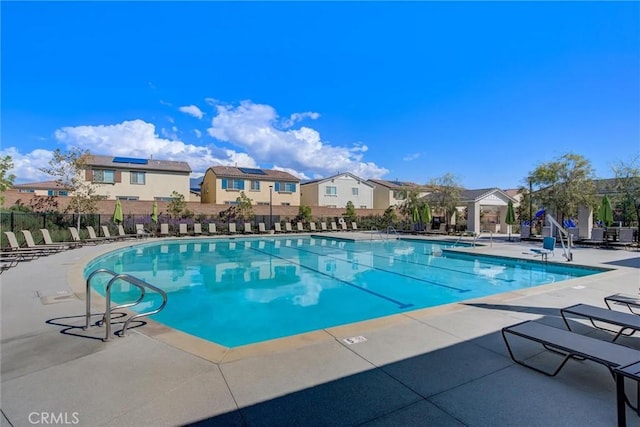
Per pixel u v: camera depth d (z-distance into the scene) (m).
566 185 18.33
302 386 2.80
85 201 18.36
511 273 11.16
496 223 29.34
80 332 4.10
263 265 12.49
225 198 30.33
